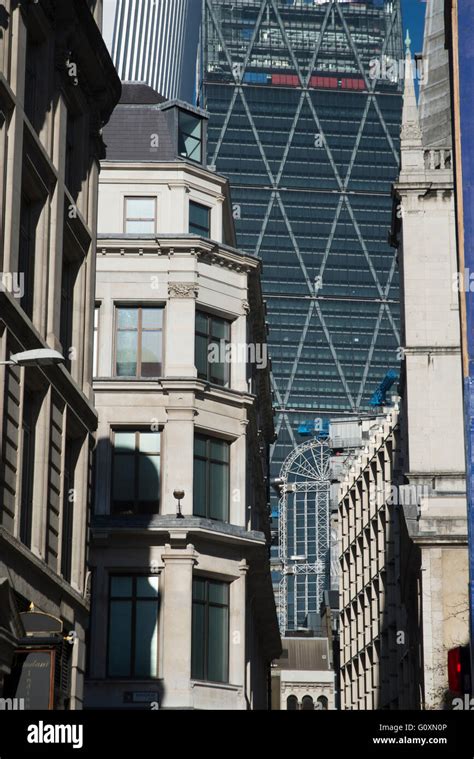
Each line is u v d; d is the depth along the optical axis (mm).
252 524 69875
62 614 38156
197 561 56625
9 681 31625
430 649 72562
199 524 56312
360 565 125938
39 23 38031
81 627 40656
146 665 55188
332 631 194625
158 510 57438
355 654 127000
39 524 36000
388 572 105625
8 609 30438
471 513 49125
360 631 123688
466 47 51062
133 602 55875
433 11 87938
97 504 57000
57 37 39875
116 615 55781
